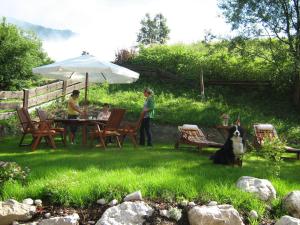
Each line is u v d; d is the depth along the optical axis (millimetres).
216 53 23031
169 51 26438
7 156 10117
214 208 6469
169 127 15945
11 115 14977
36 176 7609
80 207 6602
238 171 9008
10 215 6258
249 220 6543
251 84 21797
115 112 11867
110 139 13672
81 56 13727
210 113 17312
